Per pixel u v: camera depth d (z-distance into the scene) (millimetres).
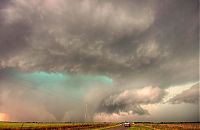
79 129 55688
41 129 45969
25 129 42688
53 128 49750
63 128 53031
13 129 39875
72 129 53656
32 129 43781
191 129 55844
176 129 56719
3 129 38156
